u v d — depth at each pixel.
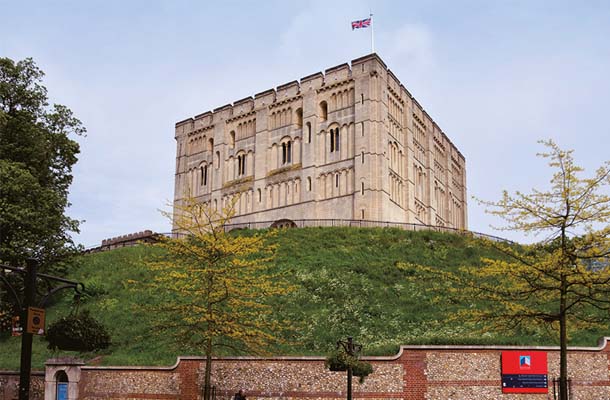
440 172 88.12
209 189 83.88
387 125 72.62
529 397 27.38
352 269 46.47
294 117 77.44
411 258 50.28
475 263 49.66
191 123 88.44
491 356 27.83
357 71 72.75
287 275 45.53
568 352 28.28
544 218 23.14
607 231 22.14
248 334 27.52
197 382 29.25
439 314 38.00
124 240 70.31
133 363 32.34
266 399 28.14
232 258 29.39
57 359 31.70
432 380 27.48
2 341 42.09
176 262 29.78
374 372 27.61
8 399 33.22
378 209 68.31
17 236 42.56
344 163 71.75
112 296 46.41
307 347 33.28
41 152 46.25
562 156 23.08
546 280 23.42
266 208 76.75
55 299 47.78
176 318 32.81
